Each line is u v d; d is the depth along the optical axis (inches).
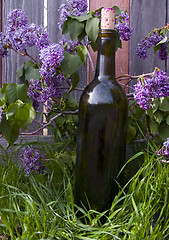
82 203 42.8
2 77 70.3
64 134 60.4
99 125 41.6
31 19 69.4
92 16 55.1
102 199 42.0
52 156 54.0
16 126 47.9
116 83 43.2
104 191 42.0
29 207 41.4
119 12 56.8
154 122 53.8
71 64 49.0
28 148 59.2
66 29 57.1
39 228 36.5
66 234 37.4
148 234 38.8
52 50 47.3
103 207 42.0
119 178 43.3
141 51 65.0
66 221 39.4
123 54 71.7
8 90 49.5
